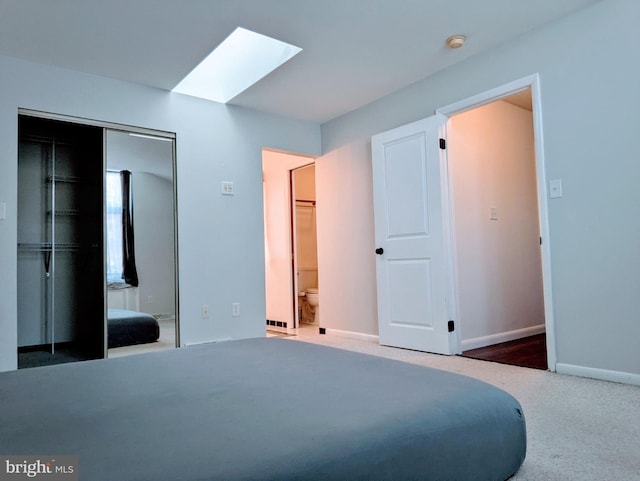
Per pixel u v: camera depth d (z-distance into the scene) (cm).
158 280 377
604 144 269
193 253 392
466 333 385
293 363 161
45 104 329
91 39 296
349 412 108
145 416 106
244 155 430
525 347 387
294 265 549
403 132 388
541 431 188
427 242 369
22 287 393
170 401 117
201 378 141
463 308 385
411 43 316
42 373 151
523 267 448
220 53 388
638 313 254
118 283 363
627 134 260
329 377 141
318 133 493
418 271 376
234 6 262
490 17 285
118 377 144
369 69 356
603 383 260
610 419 201
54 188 408
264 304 433
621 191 262
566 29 287
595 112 273
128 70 344
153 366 159
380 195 408
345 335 461
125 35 292
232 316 411
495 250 421
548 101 296
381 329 407
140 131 373
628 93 260
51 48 307
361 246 446
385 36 304
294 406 113
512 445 134
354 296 453
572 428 191
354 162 453
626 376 258
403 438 101
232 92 402
